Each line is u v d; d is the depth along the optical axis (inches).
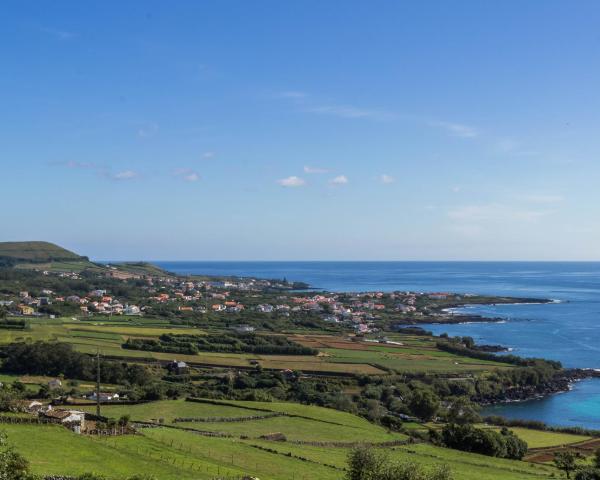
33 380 6407.5
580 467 4097.0
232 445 3838.6
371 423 5418.3
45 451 2930.6
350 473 2564.0
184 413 4987.7
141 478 2338.8
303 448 4097.0
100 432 3567.9
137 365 7091.5
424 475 2445.9
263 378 7155.5
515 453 4687.5
